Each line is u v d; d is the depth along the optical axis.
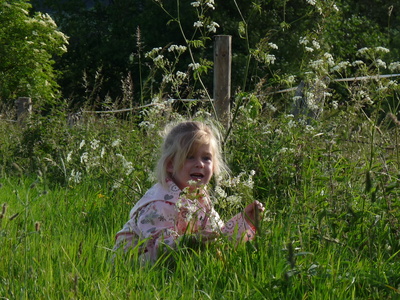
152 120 6.98
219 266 3.81
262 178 5.54
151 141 6.91
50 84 26.69
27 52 25.98
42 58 26.36
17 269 3.90
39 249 4.21
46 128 9.49
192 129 4.24
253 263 3.86
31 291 3.50
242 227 4.19
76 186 6.82
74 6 37.03
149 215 4.16
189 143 4.17
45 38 26.67
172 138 4.26
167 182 4.25
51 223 5.15
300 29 30.22
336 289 3.46
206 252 3.97
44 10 39.75
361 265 3.85
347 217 4.43
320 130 5.55
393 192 4.31
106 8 35.97
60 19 37.41
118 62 35.81
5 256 4.02
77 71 36.59
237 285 3.51
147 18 33.22
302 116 5.81
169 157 4.24
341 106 5.90
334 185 4.79
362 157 5.23
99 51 34.91
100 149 7.50
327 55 6.00
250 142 5.88
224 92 8.37
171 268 4.08
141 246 4.18
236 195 4.48
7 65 25.94
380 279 3.64
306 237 4.27
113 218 5.47
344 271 3.70
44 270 3.73
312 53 6.22
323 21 6.36
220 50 8.36
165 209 4.15
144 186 5.87
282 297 3.35
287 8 30.72
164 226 4.14
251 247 3.95
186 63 31.34
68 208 5.95
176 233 4.05
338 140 5.31
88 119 9.30
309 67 6.07
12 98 24.70
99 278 3.70
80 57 37.62
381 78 5.21
